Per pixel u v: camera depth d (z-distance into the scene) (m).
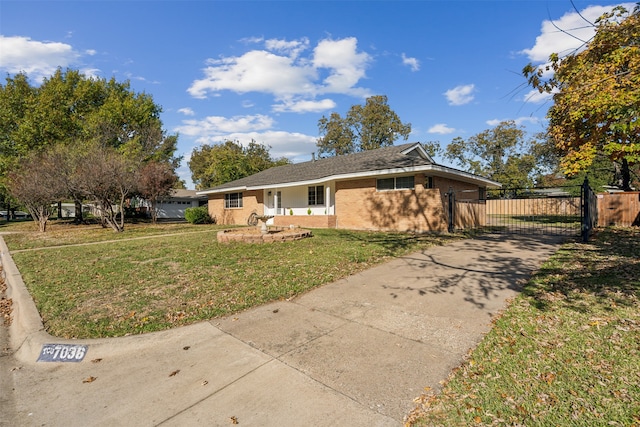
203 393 2.81
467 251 8.60
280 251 8.95
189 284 5.95
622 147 5.30
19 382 3.15
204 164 46.22
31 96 27.33
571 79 5.55
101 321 4.34
